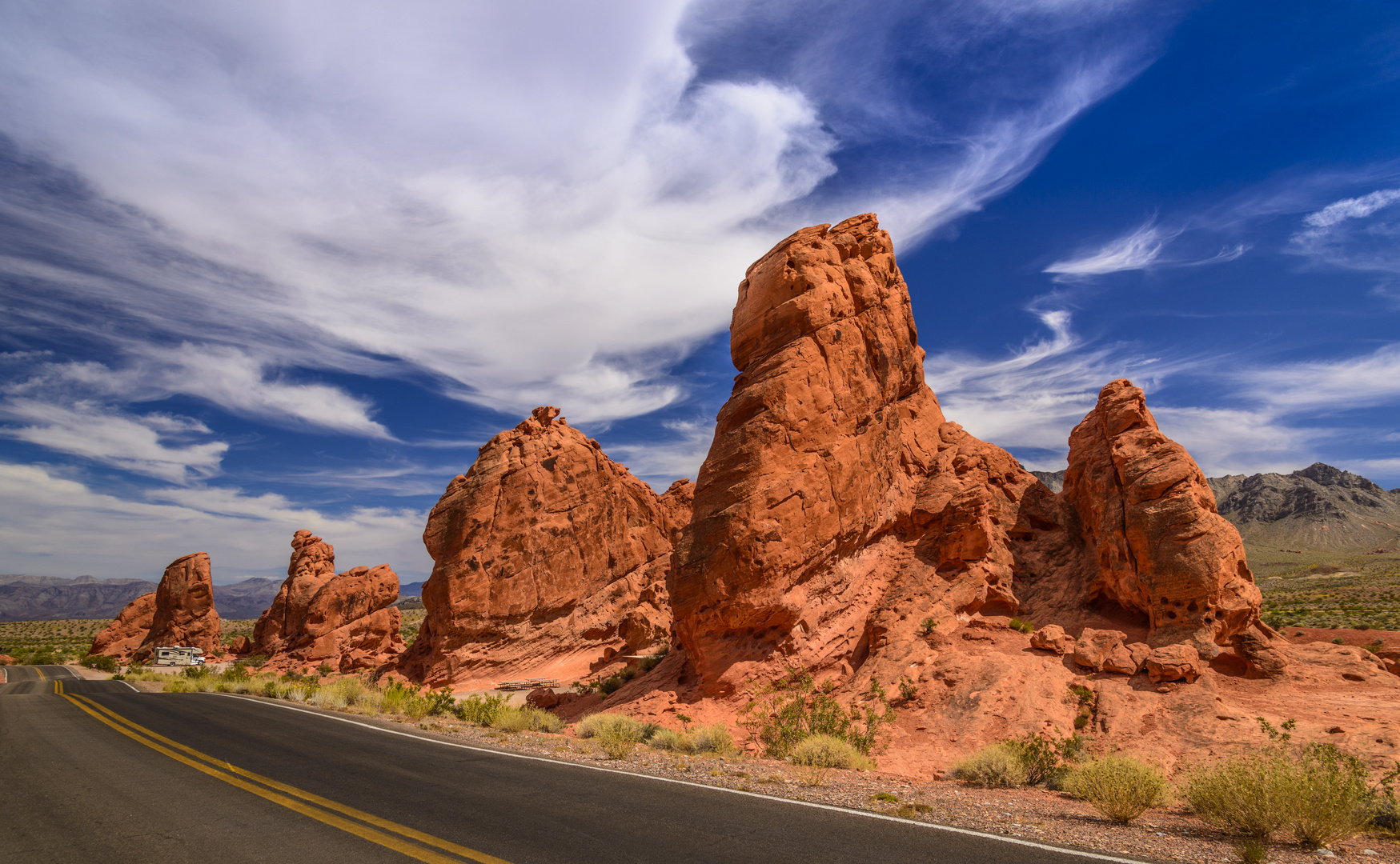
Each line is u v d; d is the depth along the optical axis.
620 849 6.68
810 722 15.42
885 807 8.63
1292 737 13.57
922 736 16.06
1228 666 17.41
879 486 23.48
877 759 15.02
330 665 44.91
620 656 35.97
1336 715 14.32
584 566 40.09
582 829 7.36
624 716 18.22
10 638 108.44
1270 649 17.09
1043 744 13.17
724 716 18.38
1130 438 20.62
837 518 21.72
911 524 23.75
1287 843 7.82
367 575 51.16
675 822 7.67
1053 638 18.50
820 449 21.80
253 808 8.08
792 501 20.59
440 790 9.09
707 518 20.72
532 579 38.09
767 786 9.94
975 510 21.94
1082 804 9.98
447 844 6.77
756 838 7.08
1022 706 16.25
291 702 22.92
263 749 12.13
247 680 29.44
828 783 10.57
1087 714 16.09
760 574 19.70
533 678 35.41
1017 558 23.02
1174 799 9.92
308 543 59.97
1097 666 17.45
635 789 9.34
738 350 24.44
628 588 40.88
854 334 23.98
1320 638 20.73
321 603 49.62
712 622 19.92
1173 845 7.38
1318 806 7.78
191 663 52.84
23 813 7.84
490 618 36.53
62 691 25.25
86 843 6.78
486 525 37.84
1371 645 19.28
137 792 8.82
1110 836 7.69
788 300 23.20
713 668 19.69
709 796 8.95
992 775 12.39
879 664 18.78
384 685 35.31
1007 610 21.17
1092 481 21.66
